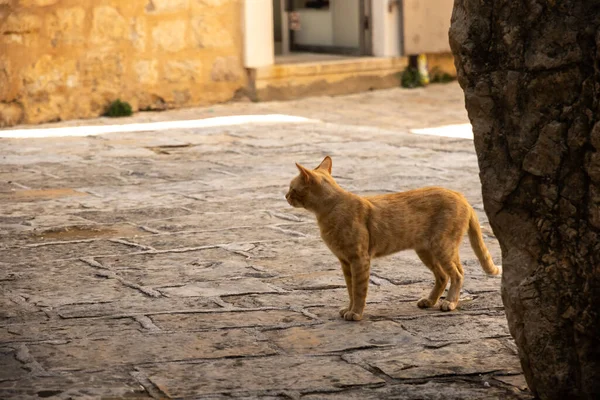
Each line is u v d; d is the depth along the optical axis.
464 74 5.12
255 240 8.98
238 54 19.39
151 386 5.37
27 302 7.07
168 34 18.53
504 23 4.92
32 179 12.26
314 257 8.34
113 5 17.86
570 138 4.72
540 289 4.92
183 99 18.89
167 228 9.52
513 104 4.93
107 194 11.27
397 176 12.06
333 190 6.51
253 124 16.84
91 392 5.27
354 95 20.36
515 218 5.01
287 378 5.48
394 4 21.03
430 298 6.85
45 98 17.39
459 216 6.75
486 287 7.36
